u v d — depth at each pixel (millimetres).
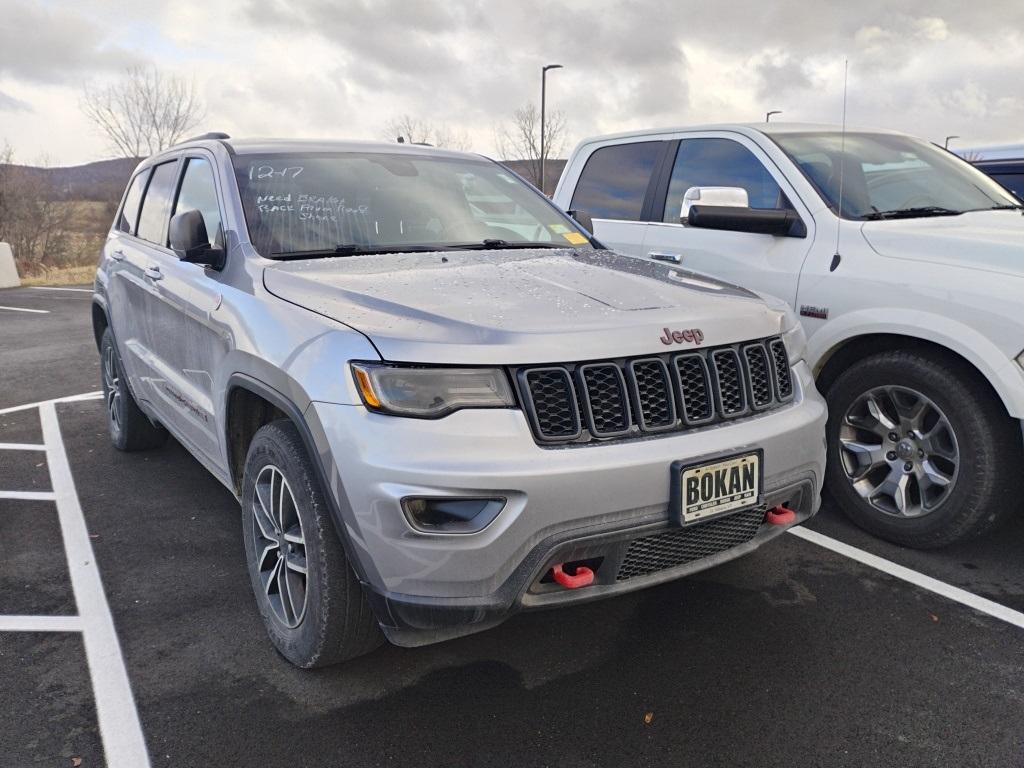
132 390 4449
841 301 3623
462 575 2109
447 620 2137
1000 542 3633
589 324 2318
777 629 2889
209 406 3123
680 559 2408
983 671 2619
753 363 2633
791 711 2414
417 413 2119
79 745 2266
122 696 2494
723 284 3033
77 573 3354
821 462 2744
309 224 3195
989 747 2246
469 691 2525
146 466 4730
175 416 3662
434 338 2189
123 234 4742
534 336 2215
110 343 4770
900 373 3428
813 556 3479
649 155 5066
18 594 3170
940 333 3246
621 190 5195
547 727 2348
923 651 2742
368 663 2686
